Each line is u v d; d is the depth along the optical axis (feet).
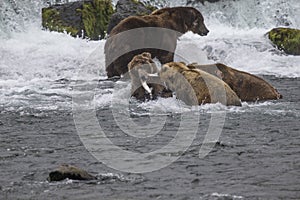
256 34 267.18
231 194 81.56
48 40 235.81
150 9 275.39
